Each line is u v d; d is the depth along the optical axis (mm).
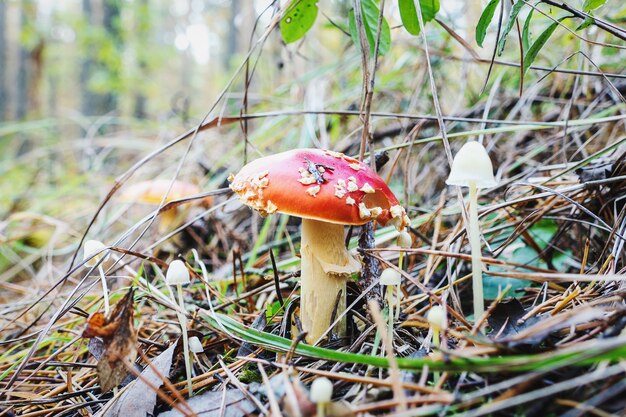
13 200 662
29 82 1729
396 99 474
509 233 309
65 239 545
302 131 438
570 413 148
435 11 266
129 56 1279
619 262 239
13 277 506
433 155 427
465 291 288
